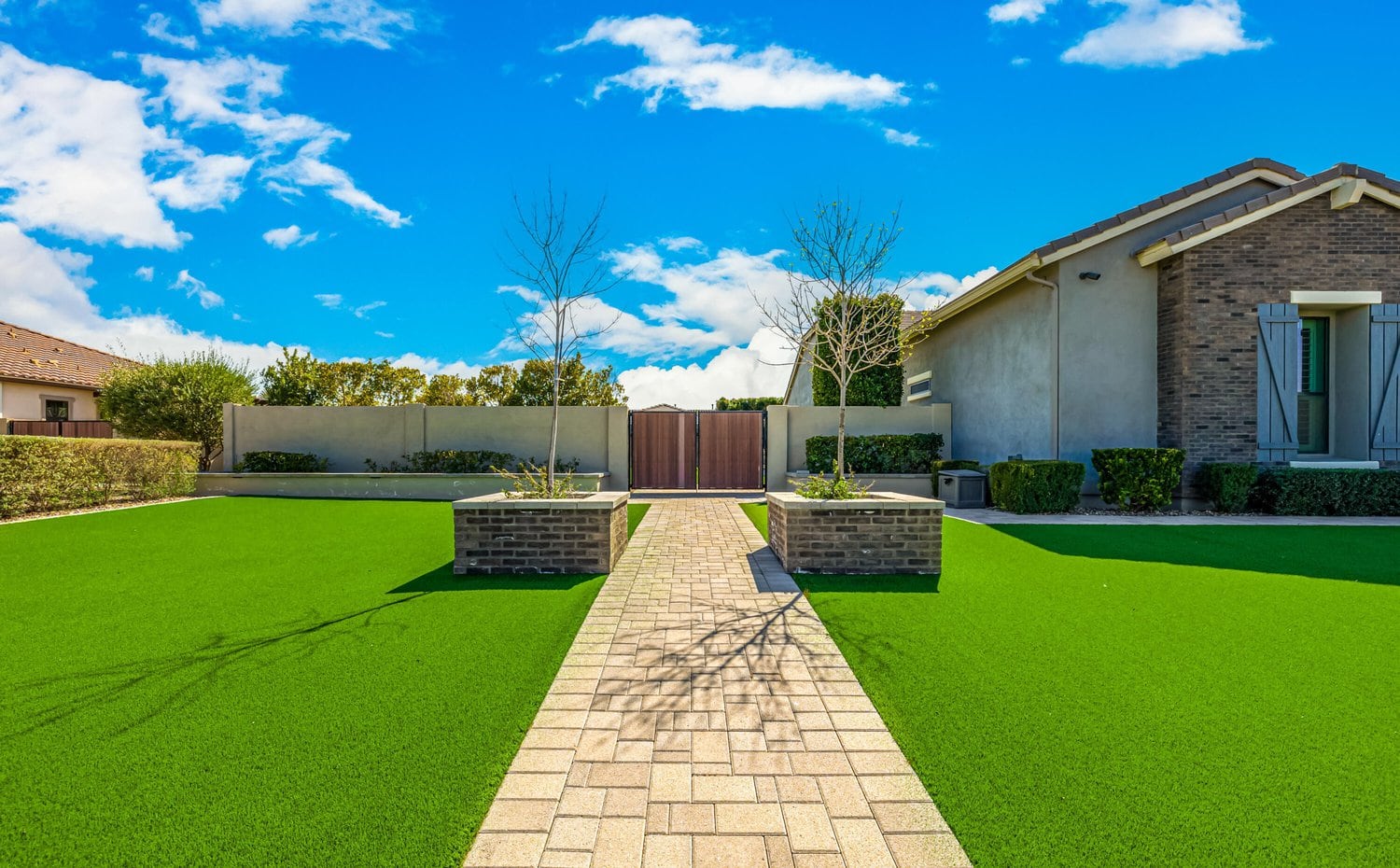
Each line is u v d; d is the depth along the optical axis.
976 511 10.83
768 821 2.40
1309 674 3.74
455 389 27.67
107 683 3.58
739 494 14.33
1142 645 4.26
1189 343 10.56
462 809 2.44
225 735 2.98
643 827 2.36
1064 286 11.20
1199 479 10.57
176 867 2.11
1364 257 10.55
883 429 14.55
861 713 3.29
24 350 22.12
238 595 5.49
